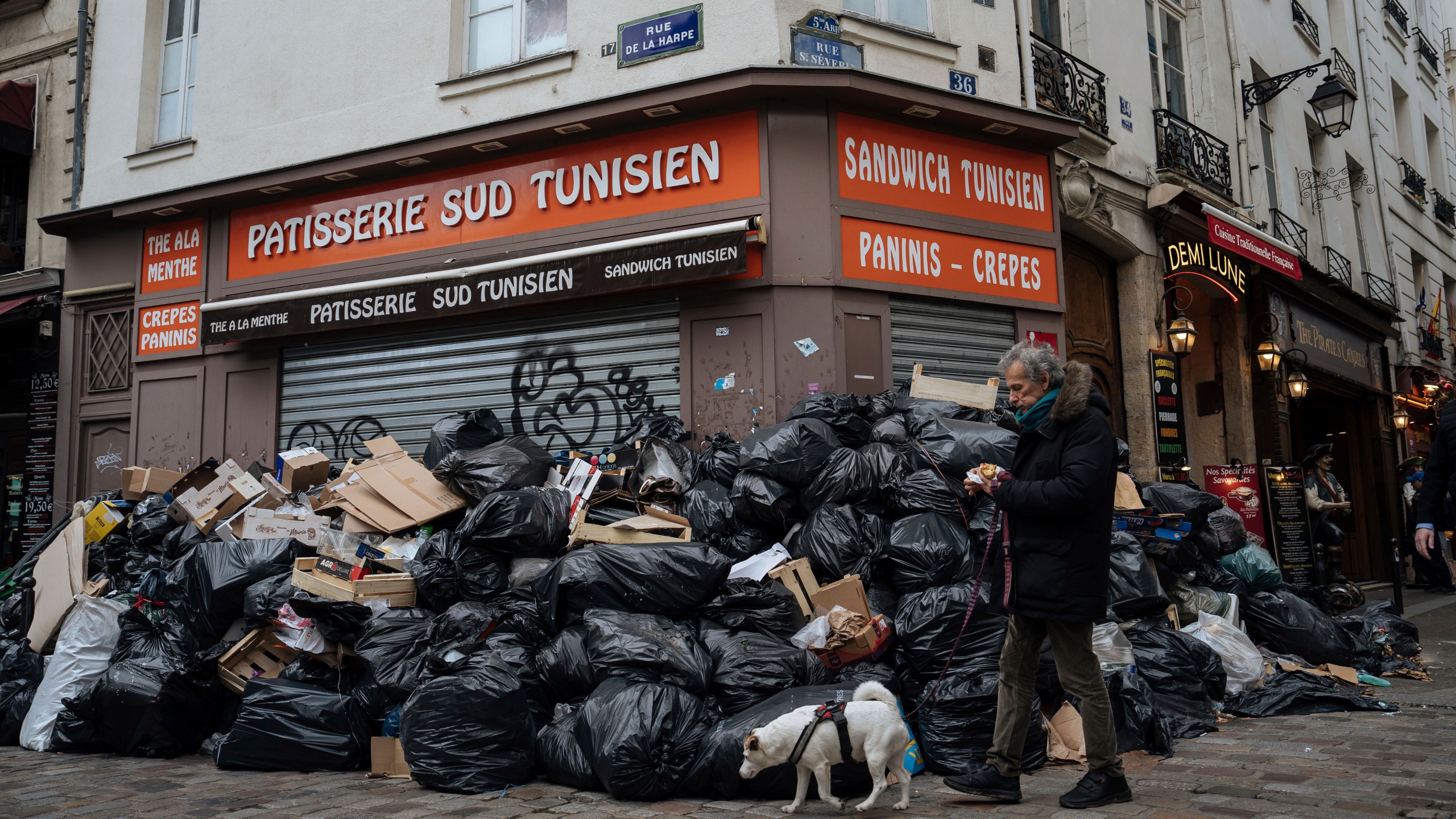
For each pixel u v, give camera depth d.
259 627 4.73
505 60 7.58
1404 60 16.78
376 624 4.35
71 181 10.00
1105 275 9.05
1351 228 13.86
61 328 9.47
